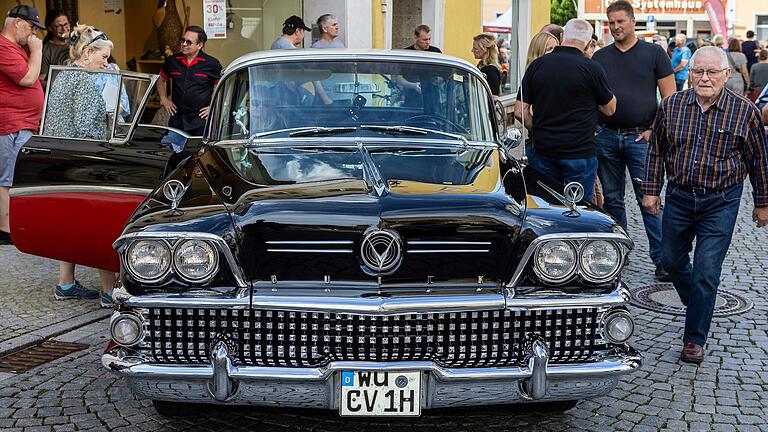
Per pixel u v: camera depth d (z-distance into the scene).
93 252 5.44
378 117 5.10
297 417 4.48
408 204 3.85
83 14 10.60
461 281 3.84
